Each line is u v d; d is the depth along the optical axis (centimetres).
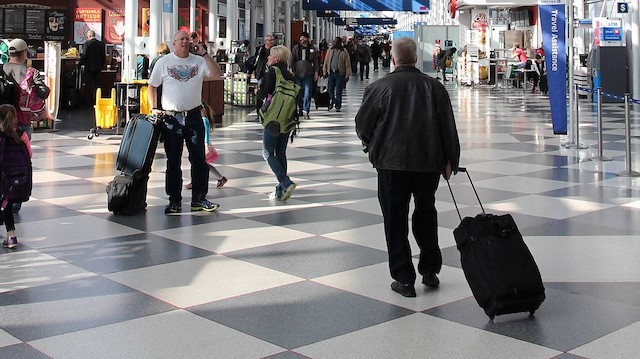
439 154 444
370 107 448
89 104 1902
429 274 471
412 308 432
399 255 454
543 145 1162
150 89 680
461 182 846
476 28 3175
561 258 534
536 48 2939
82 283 480
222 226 640
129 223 650
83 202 736
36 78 748
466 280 454
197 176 696
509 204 723
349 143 1208
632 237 591
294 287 472
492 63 3145
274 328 400
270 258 539
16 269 512
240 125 1487
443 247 567
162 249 564
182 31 675
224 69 2239
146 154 682
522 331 395
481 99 2275
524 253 408
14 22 2509
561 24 1162
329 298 450
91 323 408
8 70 757
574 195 764
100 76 1933
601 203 723
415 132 441
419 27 3719
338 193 789
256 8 3650
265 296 454
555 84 1183
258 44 3631
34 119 754
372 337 387
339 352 367
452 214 679
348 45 3941
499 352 366
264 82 738
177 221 659
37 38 2525
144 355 363
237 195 780
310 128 1441
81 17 2534
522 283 399
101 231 621
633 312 423
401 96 443
